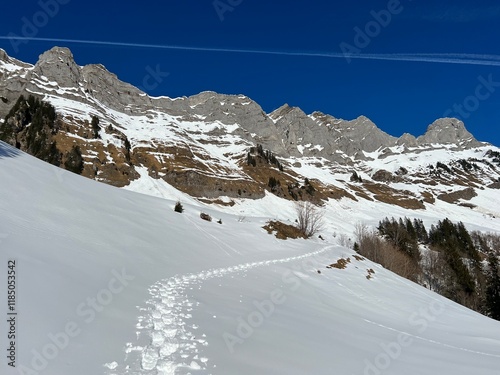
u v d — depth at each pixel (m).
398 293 29.73
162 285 12.91
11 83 135.75
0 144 26.67
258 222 46.00
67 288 8.83
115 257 14.76
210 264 21.27
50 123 98.88
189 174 107.81
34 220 14.78
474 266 76.88
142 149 122.38
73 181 27.09
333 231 88.81
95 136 106.44
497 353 13.96
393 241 75.62
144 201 34.28
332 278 28.03
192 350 7.27
